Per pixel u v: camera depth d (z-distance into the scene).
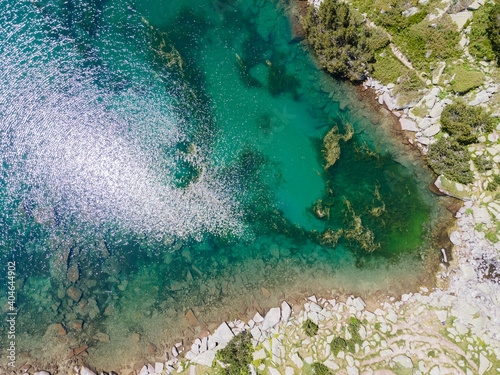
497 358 12.08
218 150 14.27
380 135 13.66
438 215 13.27
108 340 13.44
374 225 13.55
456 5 12.62
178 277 13.77
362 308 12.96
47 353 13.38
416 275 13.14
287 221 13.92
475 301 12.52
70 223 13.98
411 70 13.04
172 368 13.02
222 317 13.41
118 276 13.77
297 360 12.58
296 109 14.16
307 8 14.08
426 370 12.27
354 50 13.11
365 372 12.38
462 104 12.53
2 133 14.30
